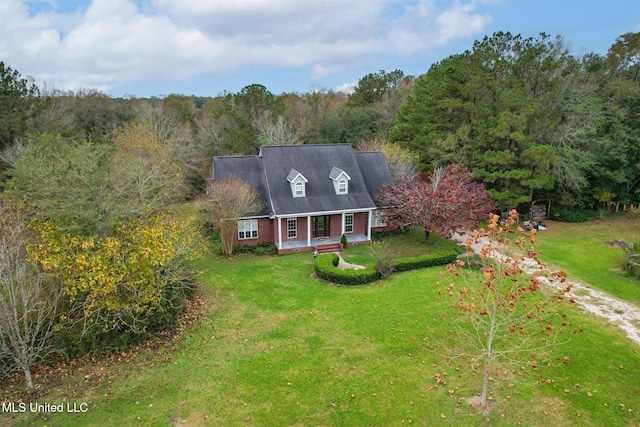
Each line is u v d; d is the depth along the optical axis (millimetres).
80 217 15141
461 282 21391
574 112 35375
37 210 16656
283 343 15984
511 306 10867
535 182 31453
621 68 44656
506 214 34781
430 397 12773
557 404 12430
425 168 37625
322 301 19734
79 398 12930
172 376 14008
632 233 30859
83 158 16547
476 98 35438
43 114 36656
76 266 14609
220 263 25547
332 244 28359
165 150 37375
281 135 46594
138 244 15680
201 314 18469
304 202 28422
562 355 14867
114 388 13398
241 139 49000
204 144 50812
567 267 23906
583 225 33344
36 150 22422
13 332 13047
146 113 53938
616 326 17031
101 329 15188
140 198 21297
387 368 14266
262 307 19156
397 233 31422
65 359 14797
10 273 13039
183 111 61594
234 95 50969
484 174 32406
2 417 12062
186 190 41438
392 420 11844
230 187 26359
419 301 19422
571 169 33156
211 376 13992
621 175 33219
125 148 36500
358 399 12734
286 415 12102
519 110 32406
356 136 53094
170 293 17859
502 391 13008
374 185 31672
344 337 16359
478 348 15227
